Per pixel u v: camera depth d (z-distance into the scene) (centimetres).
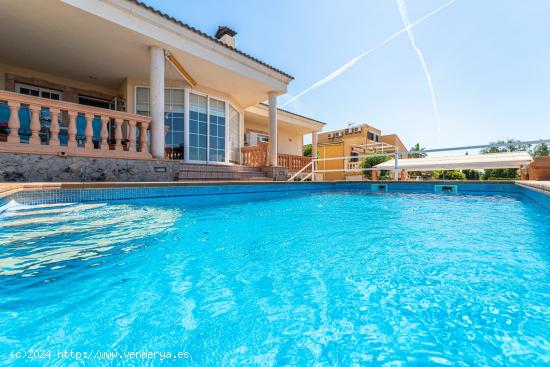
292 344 94
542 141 492
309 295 130
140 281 144
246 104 1045
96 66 692
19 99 419
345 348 92
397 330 101
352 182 803
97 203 361
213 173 752
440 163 1162
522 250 206
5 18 495
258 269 165
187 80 765
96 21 506
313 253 198
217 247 210
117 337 97
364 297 128
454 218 353
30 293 128
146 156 561
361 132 2248
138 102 770
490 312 112
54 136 452
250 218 342
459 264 173
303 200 563
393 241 235
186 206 424
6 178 402
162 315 111
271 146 905
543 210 372
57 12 480
